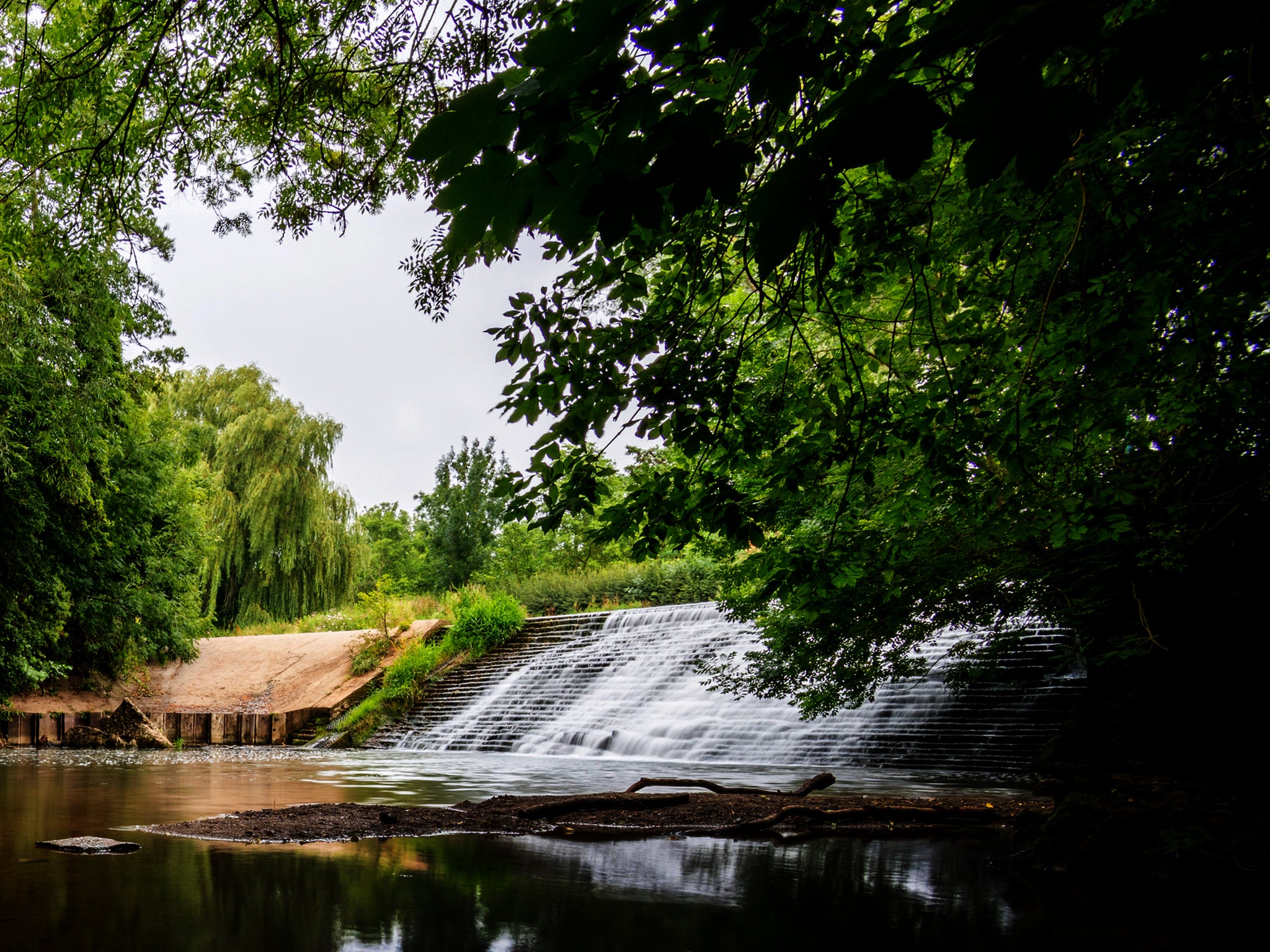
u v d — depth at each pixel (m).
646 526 5.38
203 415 34.56
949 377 5.11
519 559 37.88
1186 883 4.96
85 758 16.31
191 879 4.71
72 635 22.72
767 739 16.19
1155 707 9.24
